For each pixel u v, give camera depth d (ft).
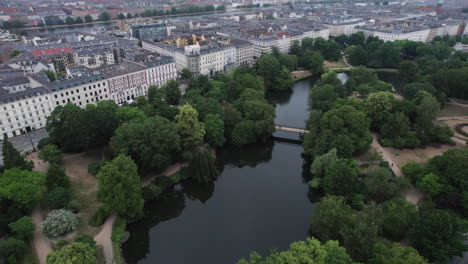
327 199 600.39
